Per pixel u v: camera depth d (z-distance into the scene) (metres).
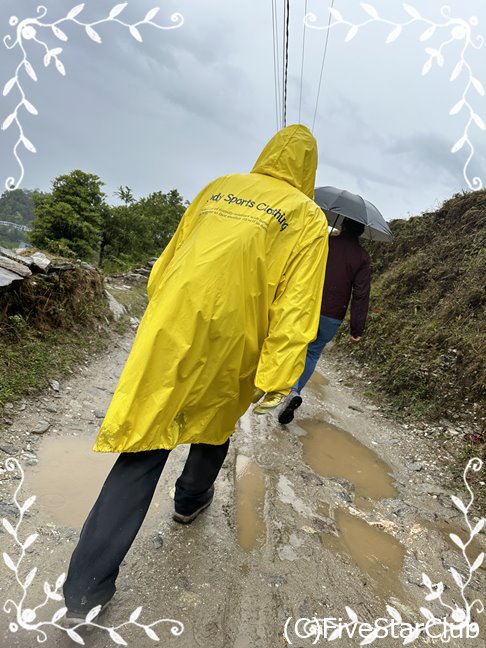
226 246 1.69
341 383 6.29
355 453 3.84
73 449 2.93
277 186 1.91
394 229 11.96
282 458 3.43
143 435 1.56
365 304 4.07
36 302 4.38
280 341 1.71
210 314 1.63
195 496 2.26
